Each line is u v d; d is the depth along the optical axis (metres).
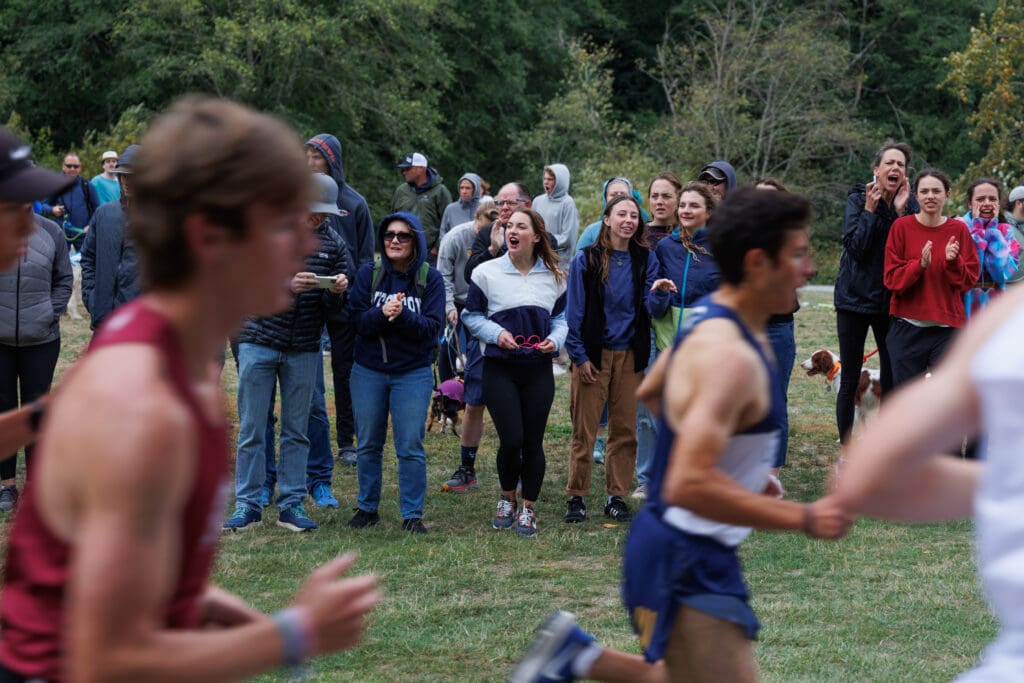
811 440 12.22
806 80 45.66
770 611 6.71
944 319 9.37
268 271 2.12
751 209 3.51
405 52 44.38
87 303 9.14
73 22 44.88
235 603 2.66
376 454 8.77
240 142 2.07
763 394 3.46
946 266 9.33
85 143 35.41
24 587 2.29
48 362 9.02
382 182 46.47
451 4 46.19
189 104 2.15
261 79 41.88
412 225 8.46
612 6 61.31
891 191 9.84
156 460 1.93
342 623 2.21
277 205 2.10
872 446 1.96
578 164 45.75
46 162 35.69
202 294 2.12
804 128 45.81
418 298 8.60
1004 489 1.81
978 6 56.12
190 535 2.14
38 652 2.26
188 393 2.10
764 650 6.06
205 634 2.06
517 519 9.04
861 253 9.94
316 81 43.66
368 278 8.55
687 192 8.92
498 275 8.54
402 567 7.71
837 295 10.24
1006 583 1.81
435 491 10.13
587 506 9.62
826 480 10.49
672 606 3.59
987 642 6.19
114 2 42.84
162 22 41.34
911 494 2.04
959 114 54.72
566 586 7.27
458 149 51.47
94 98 44.50
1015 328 1.81
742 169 46.06
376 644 6.16
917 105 56.62
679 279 8.85
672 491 3.32
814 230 46.12
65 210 19.88
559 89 53.19
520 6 53.19
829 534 3.16
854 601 6.90
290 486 8.66
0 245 3.12
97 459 1.92
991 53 38.72
